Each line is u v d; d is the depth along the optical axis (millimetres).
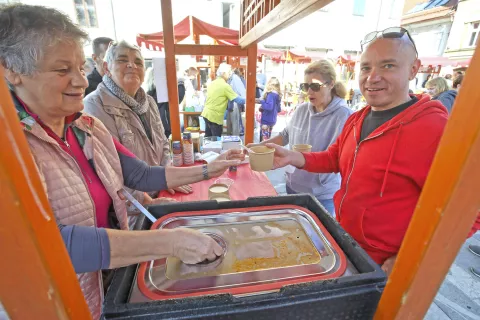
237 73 6969
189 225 847
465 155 287
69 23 778
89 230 684
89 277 916
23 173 269
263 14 1575
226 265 678
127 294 587
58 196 831
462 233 338
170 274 648
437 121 1005
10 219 263
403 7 14617
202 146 2811
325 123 1947
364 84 1214
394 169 1062
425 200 341
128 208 1481
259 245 755
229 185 1857
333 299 539
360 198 1182
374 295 555
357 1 13539
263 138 6137
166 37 2283
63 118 951
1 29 681
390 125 1097
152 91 4070
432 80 3854
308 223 856
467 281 2312
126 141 1741
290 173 2191
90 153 1008
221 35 4258
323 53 10812
